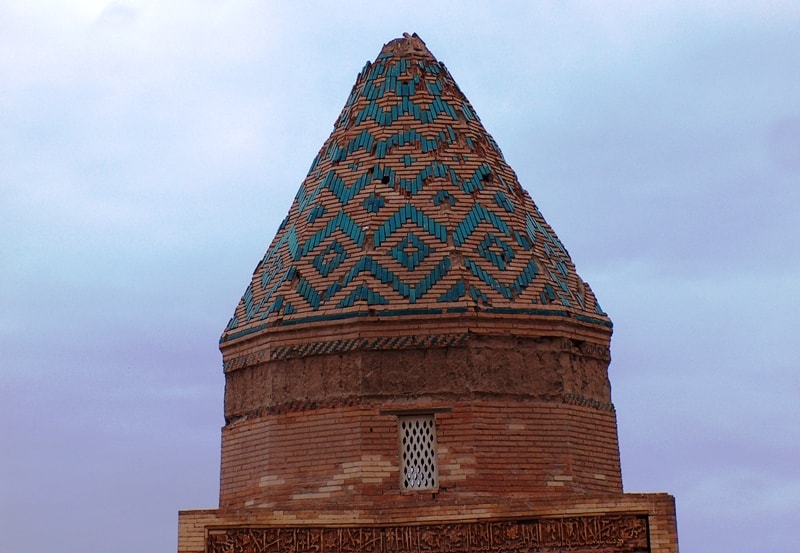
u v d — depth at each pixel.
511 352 32.56
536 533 30.66
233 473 33.62
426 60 36.28
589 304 34.53
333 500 31.66
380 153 34.59
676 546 30.36
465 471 31.56
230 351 34.44
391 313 32.22
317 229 34.22
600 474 33.31
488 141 35.84
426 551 30.61
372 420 31.86
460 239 33.25
